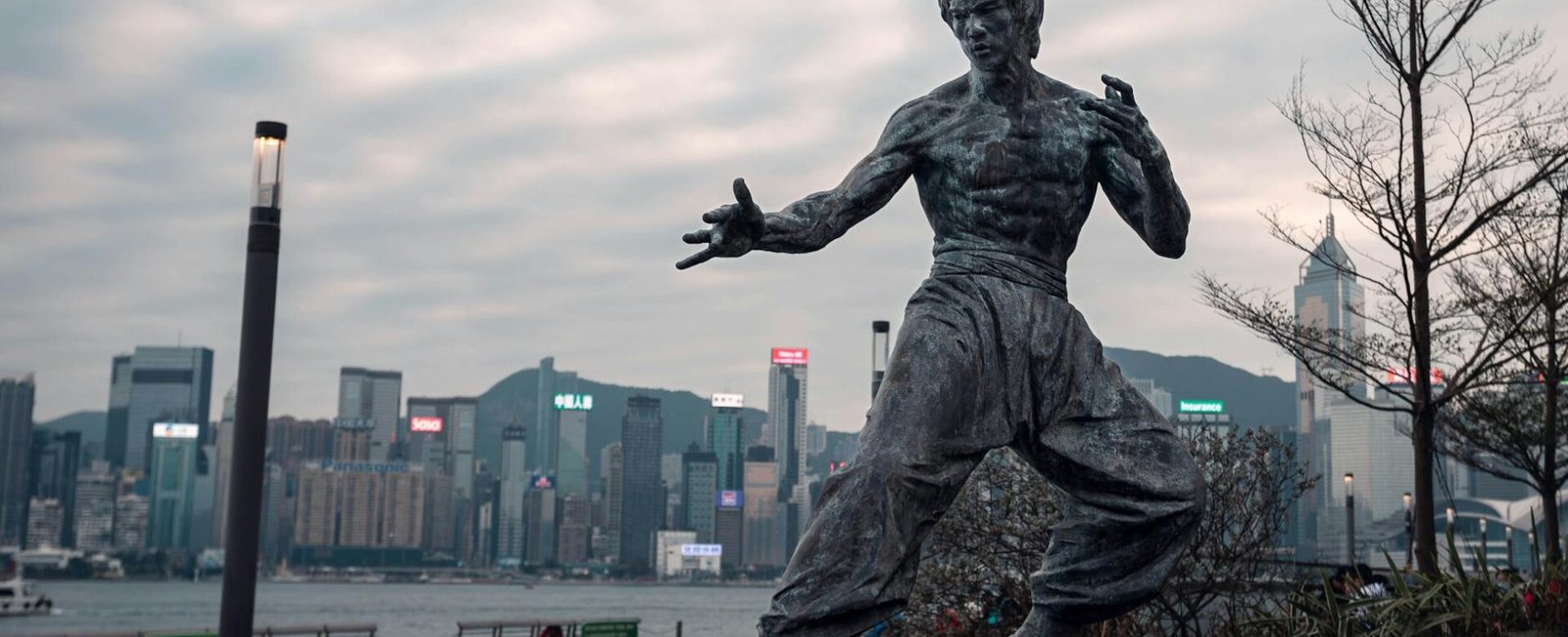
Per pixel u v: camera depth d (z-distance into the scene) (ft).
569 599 653.71
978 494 36.63
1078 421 17.22
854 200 17.30
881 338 57.72
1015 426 16.98
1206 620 35.86
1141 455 17.10
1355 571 33.99
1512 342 49.39
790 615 15.48
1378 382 47.93
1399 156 47.85
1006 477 36.04
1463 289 56.34
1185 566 32.76
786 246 16.71
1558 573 28.45
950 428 16.38
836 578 15.58
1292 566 36.70
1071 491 17.38
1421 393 47.98
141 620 436.76
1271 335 49.29
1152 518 16.87
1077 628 17.66
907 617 38.32
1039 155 17.26
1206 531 32.94
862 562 15.67
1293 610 28.84
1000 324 16.79
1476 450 59.93
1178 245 17.44
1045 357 16.99
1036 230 17.31
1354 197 48.16
